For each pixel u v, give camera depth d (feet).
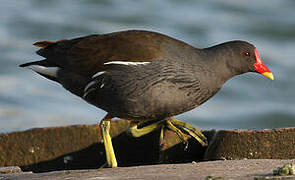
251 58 34.68
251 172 27.17
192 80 32.83
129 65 32.78
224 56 34.06
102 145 39.75
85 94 34.86
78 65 34.63
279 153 35.60
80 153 39.83
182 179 26.17
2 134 39.88
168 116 33.91
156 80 32.40
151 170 29.35
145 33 34.47
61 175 30.19
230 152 35.86
